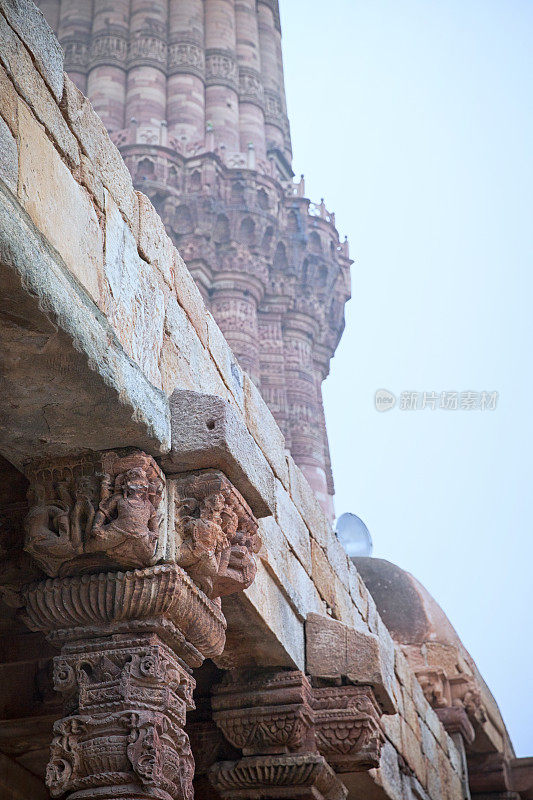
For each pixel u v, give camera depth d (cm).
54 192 495
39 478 553
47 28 516
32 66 494
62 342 466
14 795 827
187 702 555
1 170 444
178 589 539
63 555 539
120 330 543
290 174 3297
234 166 2898
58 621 552
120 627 543
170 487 567
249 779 775
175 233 2706
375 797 981
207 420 568
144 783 502
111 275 544
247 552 595
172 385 607
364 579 1520
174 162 2775
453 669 1428
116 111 2886
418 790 1123
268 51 3488
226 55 3166
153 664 530
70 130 526
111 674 532
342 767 829
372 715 820
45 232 477
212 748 804
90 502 539
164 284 631
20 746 810
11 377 484
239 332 2664
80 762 516
